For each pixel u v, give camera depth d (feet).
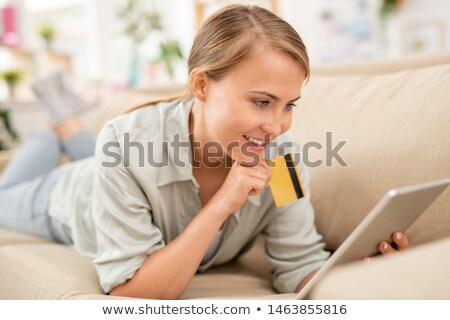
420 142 3.27
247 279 3.69
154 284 3.00
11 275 3.60
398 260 1.75
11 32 11.37
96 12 13.07
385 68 4.45
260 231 3.74
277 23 2.80
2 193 5.67
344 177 3.60
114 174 3.19
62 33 12.78
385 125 3.53
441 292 1.61
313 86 4.36
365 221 2.26
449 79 3.42
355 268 1.77
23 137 10.37
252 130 2.79
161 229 3.46
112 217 3.20
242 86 2.71
